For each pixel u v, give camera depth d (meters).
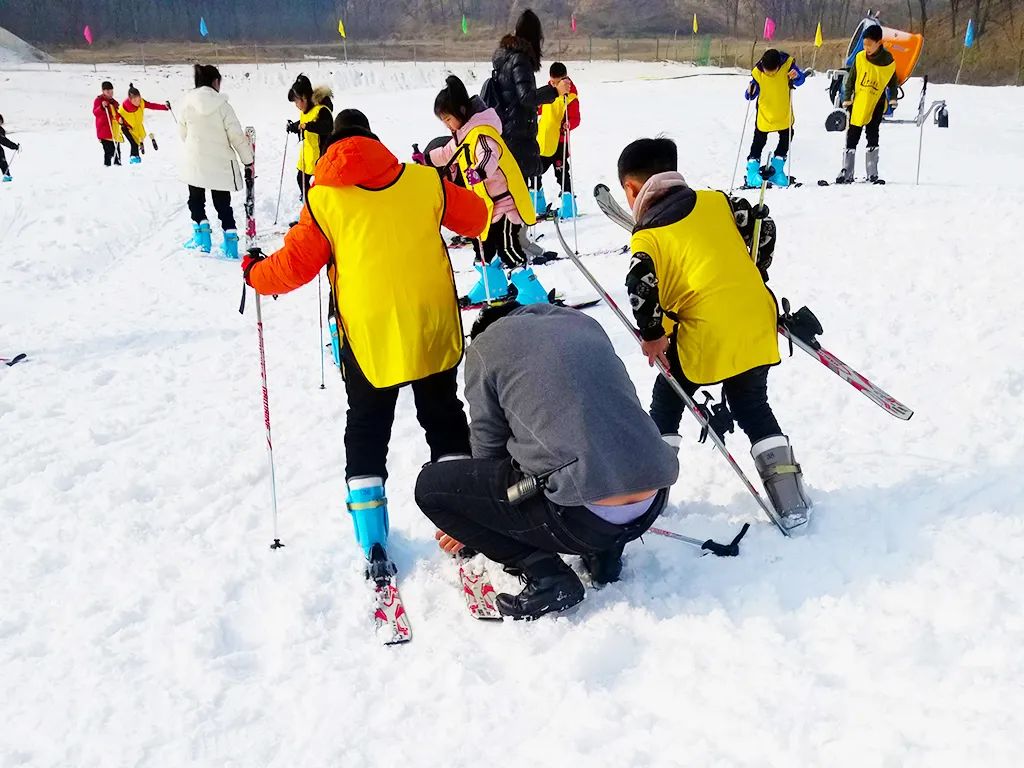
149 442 4.23
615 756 2.08
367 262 2.83
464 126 5.07
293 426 4.34
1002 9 42.41
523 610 2.60
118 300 6.94
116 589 3.00
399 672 2.51
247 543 3.25
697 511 3.19
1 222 9.25
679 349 2.96
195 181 8.01
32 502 3.67
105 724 2.35
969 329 4.50
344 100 24.81
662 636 2.52
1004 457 3.19
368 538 2.98
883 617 2.43
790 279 5.69
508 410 2.50
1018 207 6.66
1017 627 2.29
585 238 7.77
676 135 13.90
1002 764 1.88
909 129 13.84
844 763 1.96
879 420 3.70
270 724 2.34
